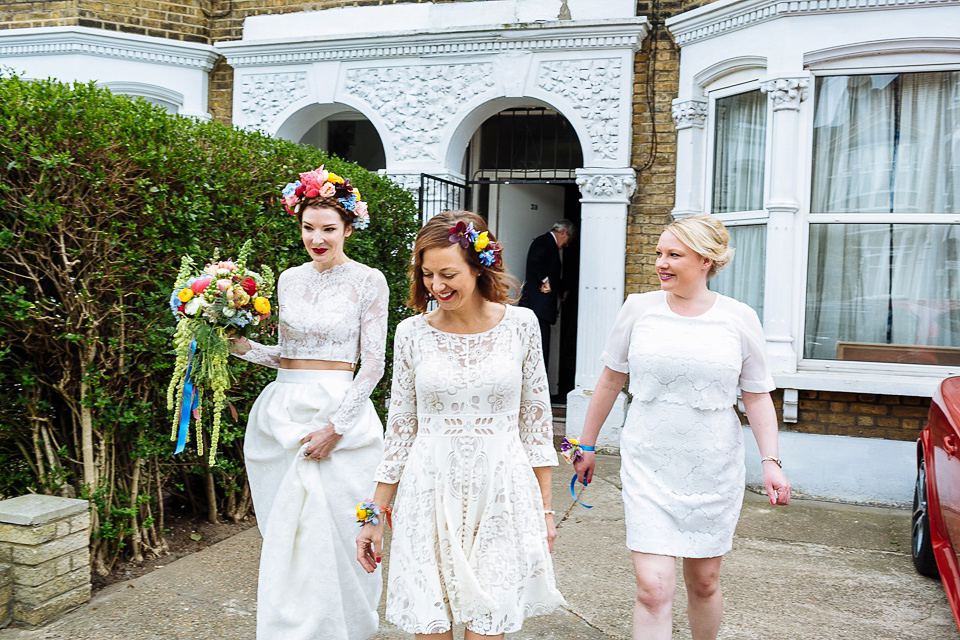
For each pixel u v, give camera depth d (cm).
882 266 625
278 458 325
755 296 673
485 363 252
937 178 612
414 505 248
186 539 459
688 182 711
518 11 757
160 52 824
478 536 246
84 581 368
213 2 852
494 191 878
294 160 496
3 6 824
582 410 734
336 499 313
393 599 244
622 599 402
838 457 607
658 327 296
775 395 624
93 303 370
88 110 358
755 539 510
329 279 333
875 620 386
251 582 399
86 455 386
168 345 396
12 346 373
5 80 353
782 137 629
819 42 618
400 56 783
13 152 335
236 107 834
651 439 291
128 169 373
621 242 735
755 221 666
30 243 351
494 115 877
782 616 388
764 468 288
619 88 728
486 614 237
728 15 662
